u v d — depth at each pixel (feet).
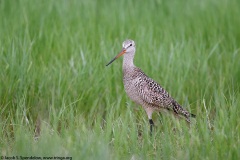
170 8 132.36
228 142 73.20
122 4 130.52
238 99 83.46
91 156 69.51
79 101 89.86
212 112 89.61
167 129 78.07
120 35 112.06
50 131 78.28
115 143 73.92
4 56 96.02
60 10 123.95
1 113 85.15
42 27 112.27
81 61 99.30
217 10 131.03
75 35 109.70
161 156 74.08
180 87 93.81
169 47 109.29
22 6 123.44
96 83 93.45
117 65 98.68
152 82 85.25
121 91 94.58
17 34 106.73
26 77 91.25
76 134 74.38
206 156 71.10
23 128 77.82
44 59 100.12
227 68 99.91
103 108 92.73
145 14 127.03
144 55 100.53
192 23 122.72
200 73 98.53
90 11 125.90
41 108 90.33
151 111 86.53
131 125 79.51
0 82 90.07
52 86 93.66
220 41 111.65
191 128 77.51
